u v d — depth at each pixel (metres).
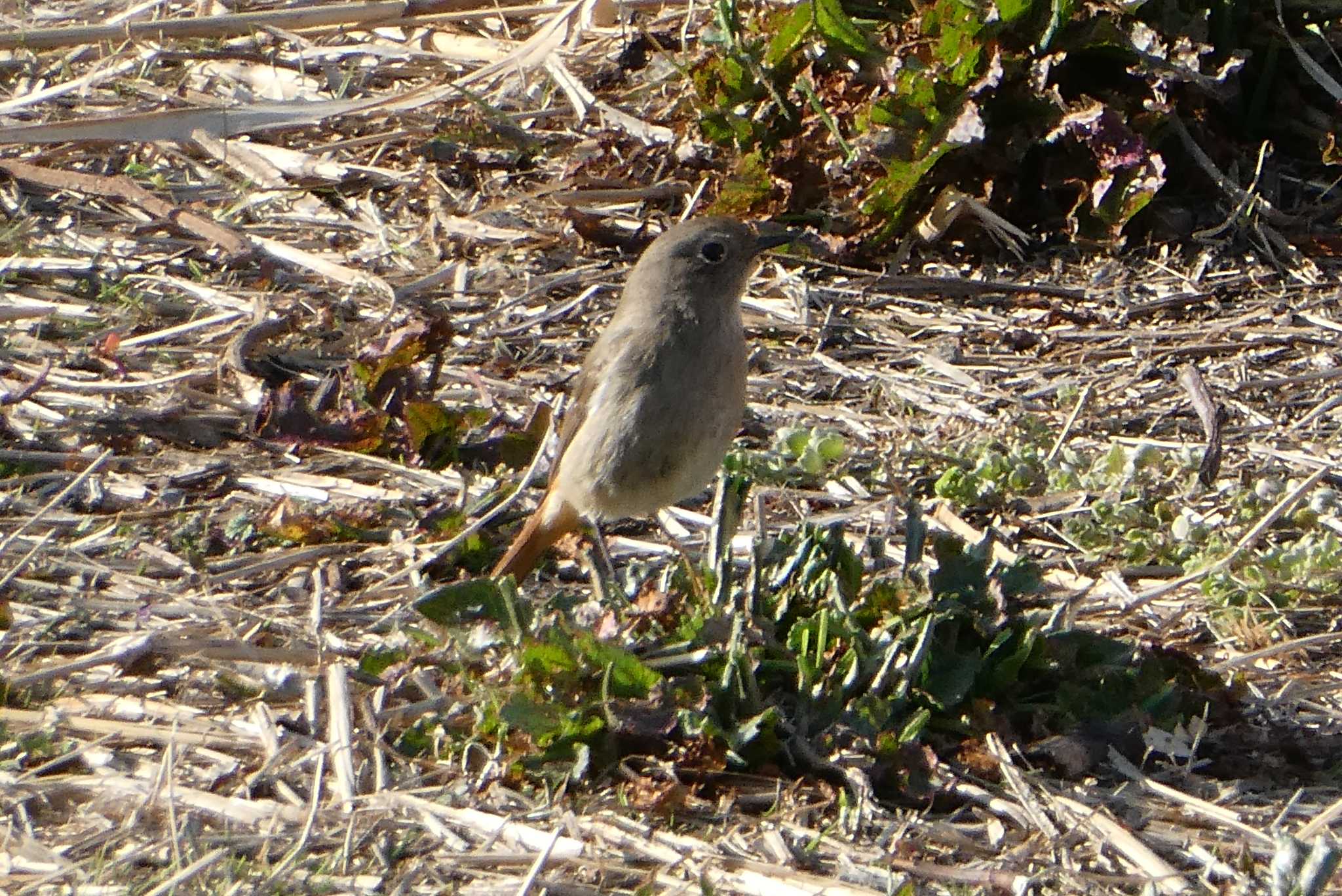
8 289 13.16
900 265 14.10
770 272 14.04
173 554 10.18
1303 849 7.38
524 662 8.30
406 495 11.01
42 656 9.09
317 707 8.50
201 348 12.59
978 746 8.47
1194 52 13.89
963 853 7.73
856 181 14.02
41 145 15.27
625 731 8.10
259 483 11.02
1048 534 10.85
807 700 8.41
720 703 8.34
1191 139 14.34
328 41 17.05
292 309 13.05
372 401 11.78
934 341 13.16
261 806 7.76
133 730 8.31
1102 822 7.88
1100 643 8.99
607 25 16.94
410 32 17.22
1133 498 11.03
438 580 10.31
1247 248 14.12
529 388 12.36
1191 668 8.95
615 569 10.51
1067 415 12.16
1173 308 13.45
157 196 14.66
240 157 15.14
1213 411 11.16
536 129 15.67
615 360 10.05
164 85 16.33
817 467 11.34
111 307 12.92
